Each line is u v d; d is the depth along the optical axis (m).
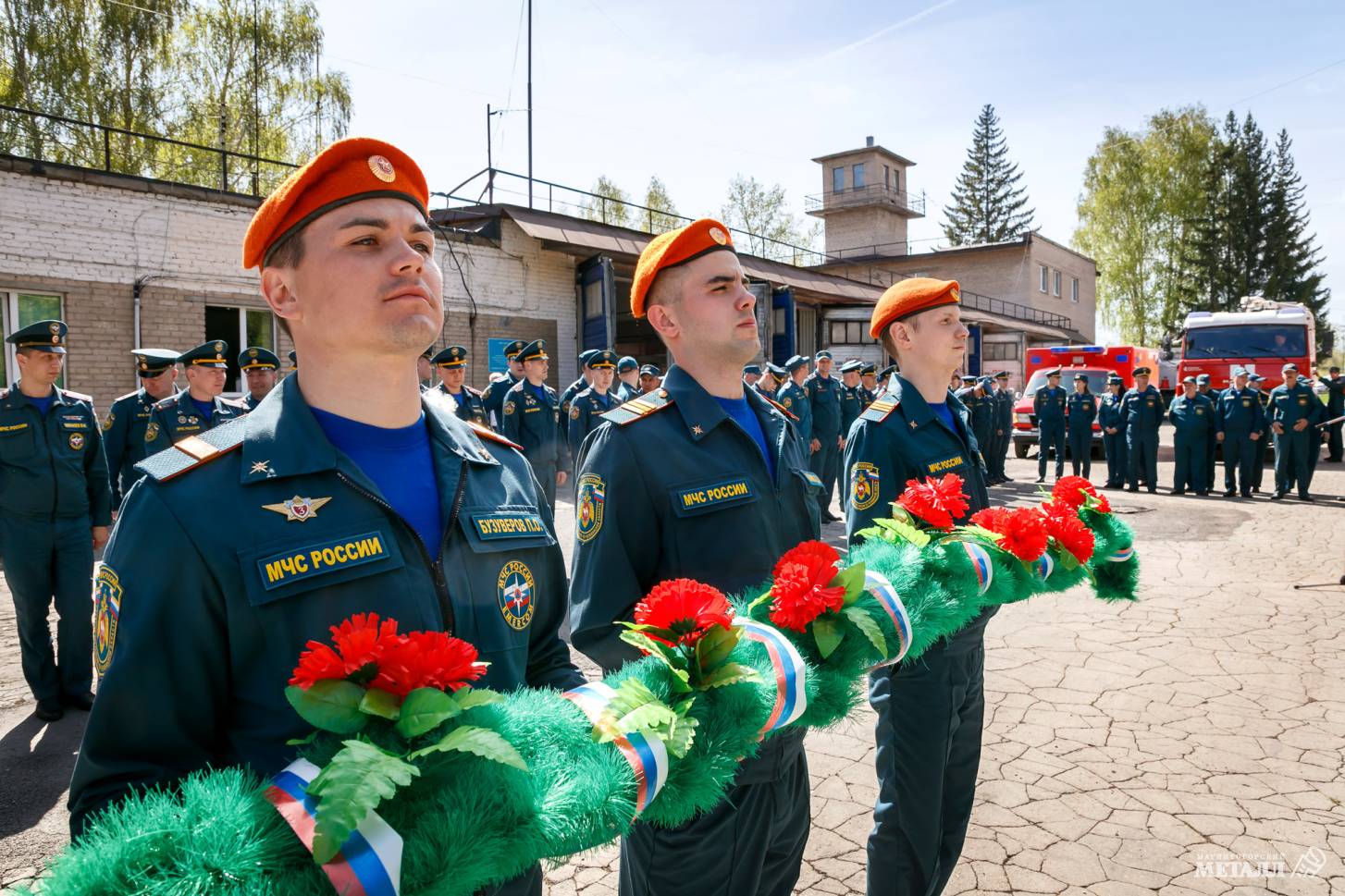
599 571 1.77
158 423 5.45
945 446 2.50
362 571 1.10
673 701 1.25
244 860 0.80
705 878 1.65
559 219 14.01
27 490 3.80
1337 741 3.53
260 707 1.04
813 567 1.55
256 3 21.39
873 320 2.66
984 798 3.08
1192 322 15.50
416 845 0.87
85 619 3.99
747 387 2.14
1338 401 15.68
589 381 9.19
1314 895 2.46
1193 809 2.98
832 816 3.01
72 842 0.87
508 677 1.24
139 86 20.59
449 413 1.39
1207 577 6.59
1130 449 12.30
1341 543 7.99
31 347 3.95
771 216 45.03
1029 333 28.81
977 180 53.88
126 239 9.30
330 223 1.14
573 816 1.00
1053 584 2.22
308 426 1.15
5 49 18.92
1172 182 39.12
